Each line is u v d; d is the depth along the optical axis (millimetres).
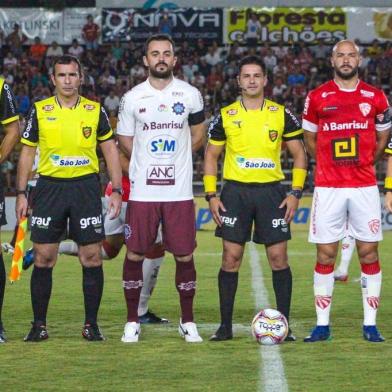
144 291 12984
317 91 11500
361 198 11461
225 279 11594
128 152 11609
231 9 46438
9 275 18531
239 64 11562
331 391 8891
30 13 46000
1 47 45562
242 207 11523
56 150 11328
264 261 21750
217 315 13742
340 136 11422
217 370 9750
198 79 42656
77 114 11359
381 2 46500
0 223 11500
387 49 46000
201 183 34281
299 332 12172
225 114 11570
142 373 9633
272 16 46531
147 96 11367
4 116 11453
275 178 11586
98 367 9914
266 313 11281
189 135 11531
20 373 9656
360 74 44031
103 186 25469
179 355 10539
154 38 11352
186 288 11500
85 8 46062
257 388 8984
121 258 22641
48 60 44469
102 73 43875
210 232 30781
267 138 11477
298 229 31672
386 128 11516
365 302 11586
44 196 11430
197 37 46500
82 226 11438
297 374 9570
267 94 41594
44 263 11539
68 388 9023
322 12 46469
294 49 45906
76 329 12398
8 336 11875
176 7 46750
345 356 10477
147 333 12117
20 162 11547
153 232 11453
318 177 11594
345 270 17656
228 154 11625
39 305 11539
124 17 46031
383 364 10047
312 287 17062
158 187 11367
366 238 11477
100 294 11609
